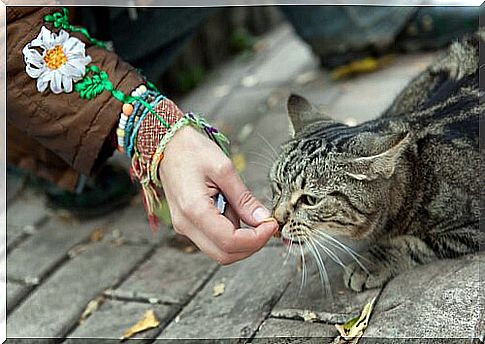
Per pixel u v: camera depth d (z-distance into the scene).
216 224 1.04
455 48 1.35
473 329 1.09
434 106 1.28
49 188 1.56
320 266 1.26
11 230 1.56
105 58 1.14
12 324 1.34
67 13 1.19
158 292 1.35
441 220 1.22
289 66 1.98
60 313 1.35
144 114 1.11
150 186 1.12
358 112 1.64
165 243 1.46
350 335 1.15
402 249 1.23
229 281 1.32
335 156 1.18
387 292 1.19
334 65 1.83
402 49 1.82
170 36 1.50
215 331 1.24
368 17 1.74
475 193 1.21
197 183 1.06
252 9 2.27
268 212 1.10
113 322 1.31
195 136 1.09
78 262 1.46
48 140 1.17
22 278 1.44
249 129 1.70
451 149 1.22
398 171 1.20
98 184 1.55
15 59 1.12
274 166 1.22
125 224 1.53
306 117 1.28
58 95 1.13
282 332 1.20
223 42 2.19
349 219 1.19
